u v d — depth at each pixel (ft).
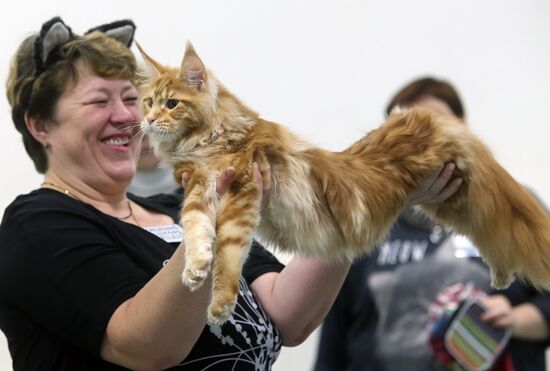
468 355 11.62
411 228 12.23
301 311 8.81
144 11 15.48
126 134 9.02
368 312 12.09
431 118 8.91
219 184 7.27
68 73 8.69
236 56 16.08
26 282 7.48
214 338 7.88
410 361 11.77
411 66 17.24
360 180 8.41
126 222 8.38
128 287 7.44
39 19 14.96
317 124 16.55
